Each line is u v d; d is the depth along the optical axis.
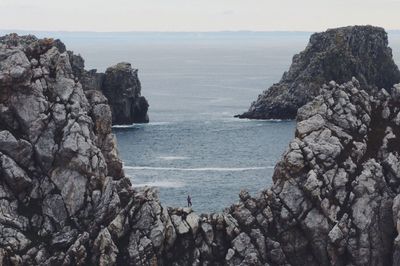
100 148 58.72
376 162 54.41
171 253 52.28
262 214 53.62
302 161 54.09
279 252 52.28
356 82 60.72
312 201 53.03
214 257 52.38
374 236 51.62
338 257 51.88
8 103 56.03
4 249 50.06
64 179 54.72
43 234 52.72
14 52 57.28
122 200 54.53
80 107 57.16
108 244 50.53
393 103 58.47
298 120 58.97
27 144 54.97
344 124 56.88
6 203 53.34
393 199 52.00
